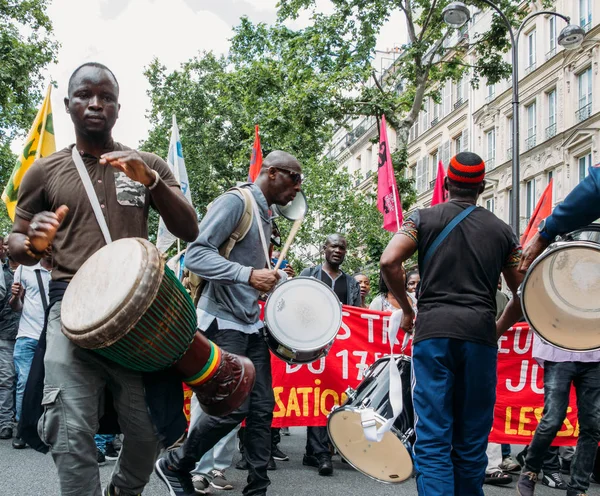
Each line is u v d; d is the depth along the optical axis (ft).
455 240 12.29
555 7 98.94
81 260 9.50
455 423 12.19
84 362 8.91
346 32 74.69
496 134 111.34
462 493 12.07
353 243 61.57
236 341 13.92
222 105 100.63
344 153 171.01
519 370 20.24
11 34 74.69
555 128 98.37
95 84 9.69
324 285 15.12
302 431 30.73
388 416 13.96
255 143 26.45
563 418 16.12
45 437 8.87
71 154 9.93
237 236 14.03
